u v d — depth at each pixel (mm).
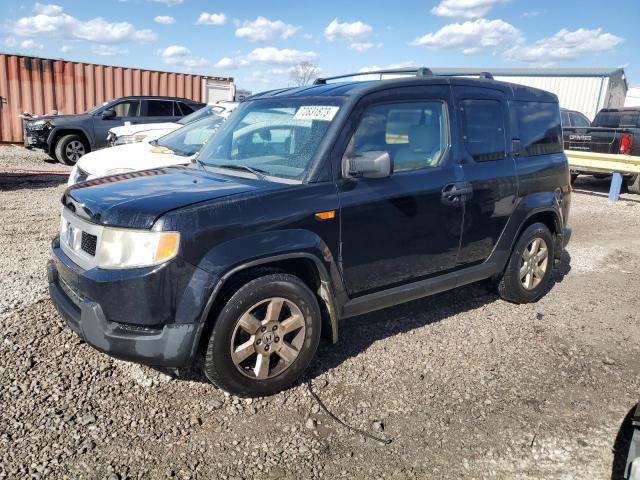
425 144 4141
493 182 4488
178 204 3092
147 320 2986
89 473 2688
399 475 2768
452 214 4195
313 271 3555
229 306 3133
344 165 3596
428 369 3844
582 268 6555
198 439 2988
